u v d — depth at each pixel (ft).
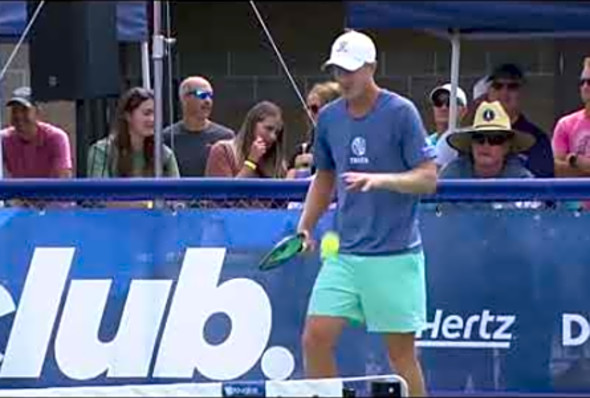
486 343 74.95
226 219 75.15
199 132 91.76
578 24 86.07
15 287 75.56
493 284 74.84
